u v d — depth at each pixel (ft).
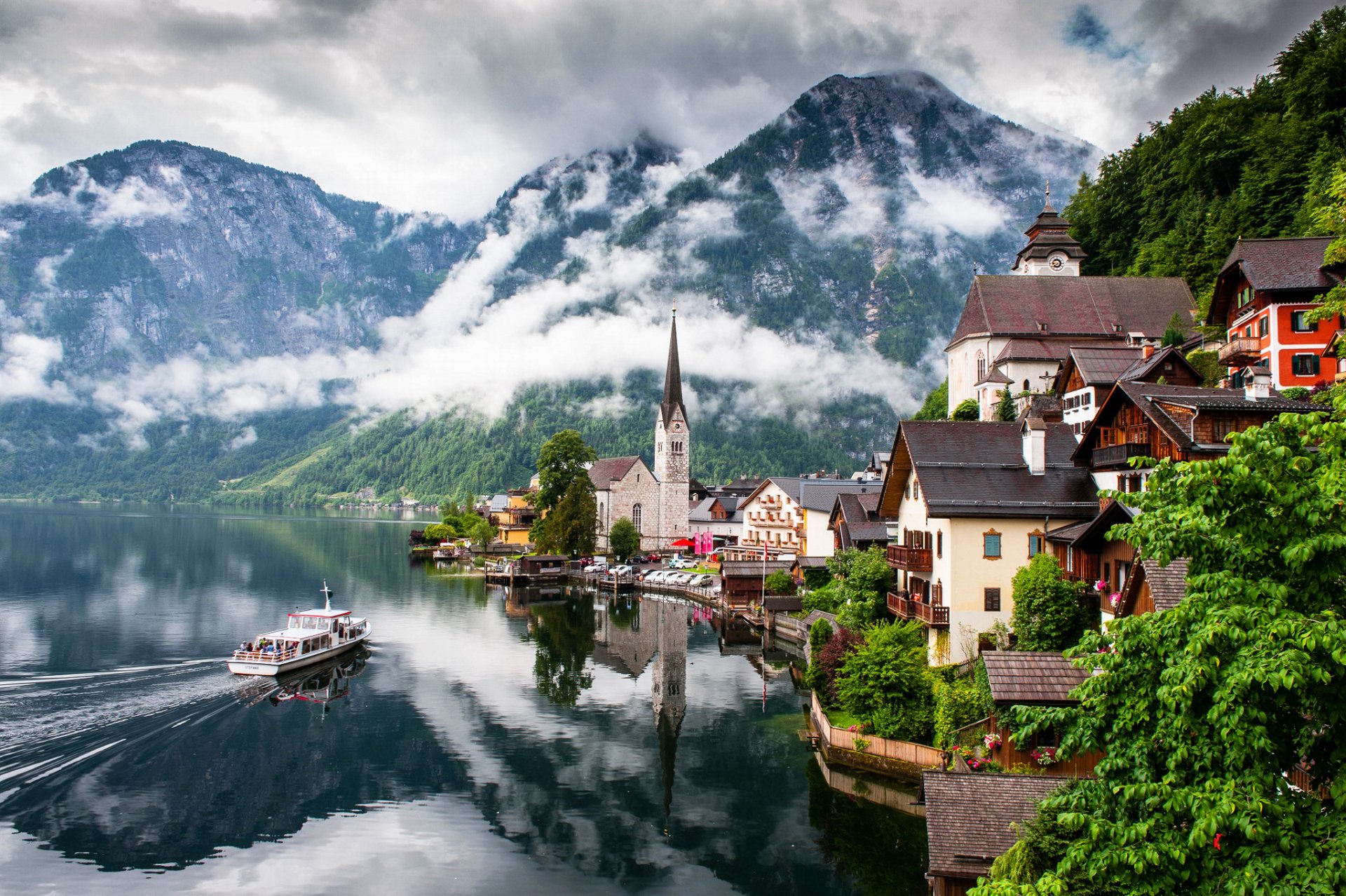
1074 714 63.00
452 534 649.61
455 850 132.36
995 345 349.20
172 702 193.36
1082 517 170.40
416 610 344.08
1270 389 153.58
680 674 244.01
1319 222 170.71
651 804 149.89
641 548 579.07
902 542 210.79
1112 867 54.44
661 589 422.00
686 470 595.06
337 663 246.27
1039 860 79.00
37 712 184.34
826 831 138.31
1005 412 312.29
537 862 128.98
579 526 509.76
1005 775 103.14
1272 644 49.62
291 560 514.27
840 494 287.28
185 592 356.79
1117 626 60.08
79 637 255.29
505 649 271.90
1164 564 57.11
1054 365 338.34
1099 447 173.99
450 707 205.77
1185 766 55.52
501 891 120.37
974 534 171.83
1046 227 419.95
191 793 150.30
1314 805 52.60
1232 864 51.31
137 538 650.43
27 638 253.24
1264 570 55.06
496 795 153.28
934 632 172.76
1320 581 52.65
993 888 59.62
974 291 363.76
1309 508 51.52
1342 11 359.66
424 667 244.01
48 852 127.24
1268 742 49.93
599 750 176.55
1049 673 124.16
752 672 245.86
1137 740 58.18
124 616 294.87
